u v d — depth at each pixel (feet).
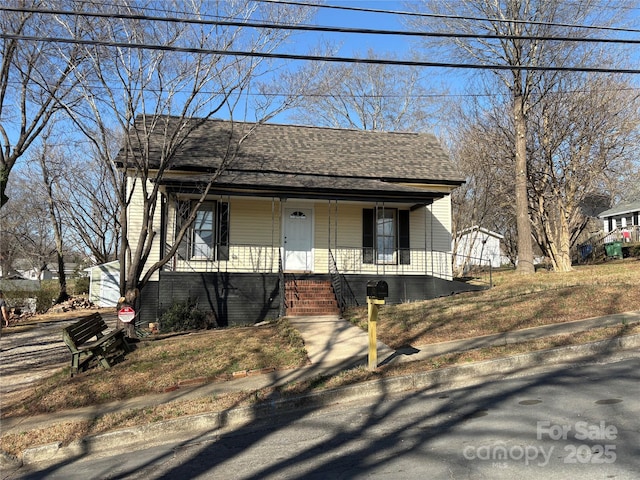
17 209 119.44
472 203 83.61
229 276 45.88
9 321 53.67
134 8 30.78
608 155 63.98
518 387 20.62
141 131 51.37
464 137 80.89
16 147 35.24
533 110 65.98
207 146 52.95
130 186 49.06
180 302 44.50
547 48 56.39
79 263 124.26
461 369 23.29
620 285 39.19
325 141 61.93
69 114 34.76
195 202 50.85
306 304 45.14
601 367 22.56
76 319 57.26
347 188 47.14
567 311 32.94
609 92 59.52
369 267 54.95
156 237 49.26
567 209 62.69
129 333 33.37
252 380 24.21
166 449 17.54
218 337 33.99
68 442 18.13
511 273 64.80
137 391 23.36
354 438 16.65
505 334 28.96
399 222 56.39
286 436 17.65
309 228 54.29
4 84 33.55
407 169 57.26
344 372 23.82
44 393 23.57
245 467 14.98
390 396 21.58
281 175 50.85
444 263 56.95
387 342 29.99
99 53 32.32
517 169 61.36
